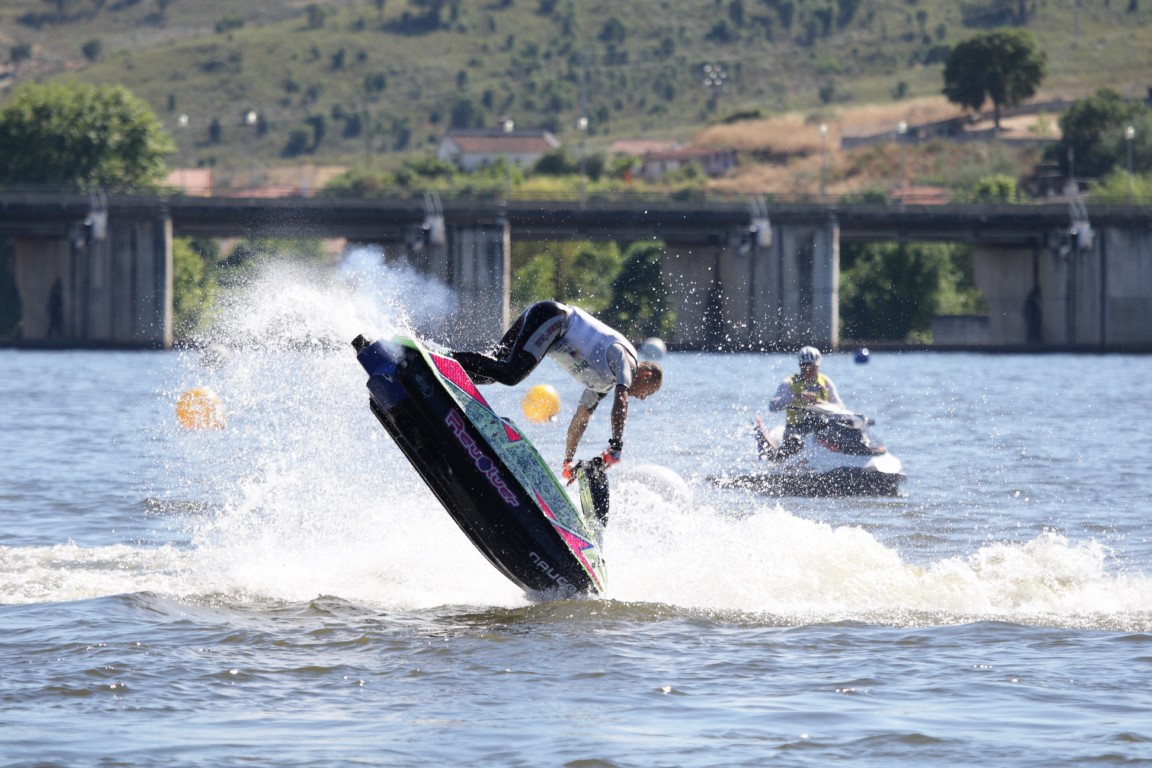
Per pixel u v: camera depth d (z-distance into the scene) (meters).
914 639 34.47
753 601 39.25
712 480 68.06
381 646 33.16
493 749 25.25
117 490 64.62
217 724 26.69
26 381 174.62
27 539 50.66
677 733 26.33
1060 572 43.22
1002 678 30.56
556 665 31.55
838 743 25.70
